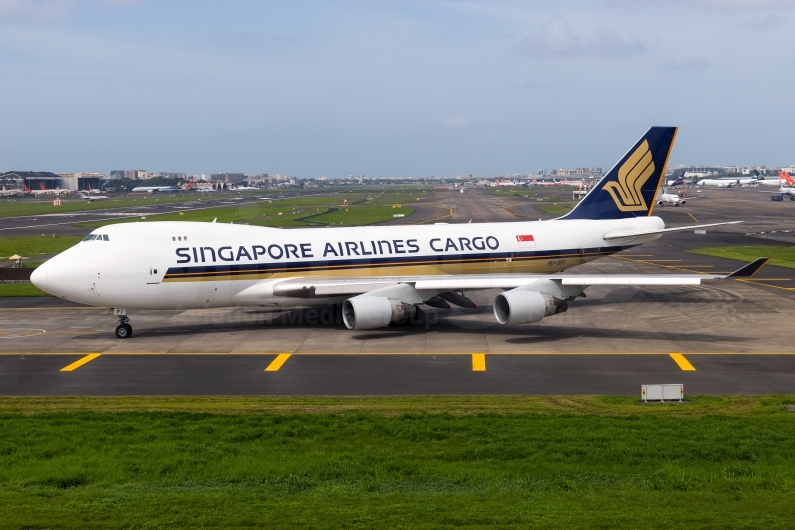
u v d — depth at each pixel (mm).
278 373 33250
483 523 16719
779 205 176000
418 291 42000
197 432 24531
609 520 16844
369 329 40781
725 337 39875
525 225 49188
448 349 37688
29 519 17156
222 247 42125
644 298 52906
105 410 27328
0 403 28594
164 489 19875
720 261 74062
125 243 40719
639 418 25469
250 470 21031
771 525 16516
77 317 47625
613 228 50469
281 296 42594
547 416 25781
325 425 25109
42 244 98812
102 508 18000
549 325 43781
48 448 23031
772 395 28812
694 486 19562
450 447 22906
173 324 44875
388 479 20531
